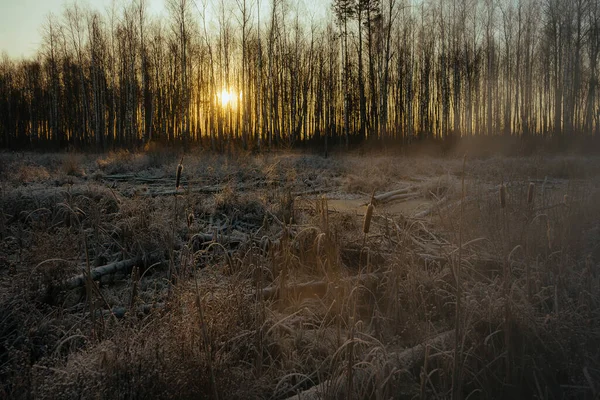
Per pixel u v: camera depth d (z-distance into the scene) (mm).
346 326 3420
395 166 16016
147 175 13344
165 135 36031
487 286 4066
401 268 4309
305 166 15617
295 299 4352
